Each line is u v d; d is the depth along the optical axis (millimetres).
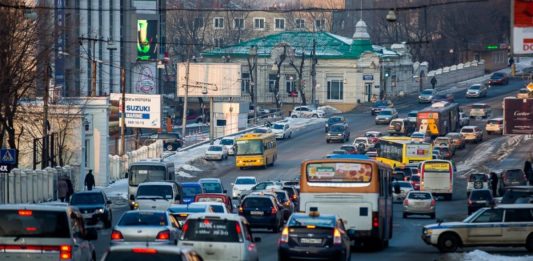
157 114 190000
